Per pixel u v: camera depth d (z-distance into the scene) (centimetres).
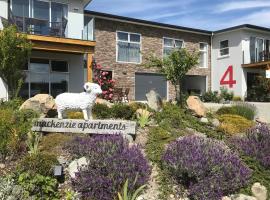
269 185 745
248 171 733
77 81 2027
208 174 696
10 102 1252
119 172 665
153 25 2589
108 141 766
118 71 2453
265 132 893
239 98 2678
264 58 2825
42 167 676
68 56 2006
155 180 714
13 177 662
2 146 780
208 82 2967
